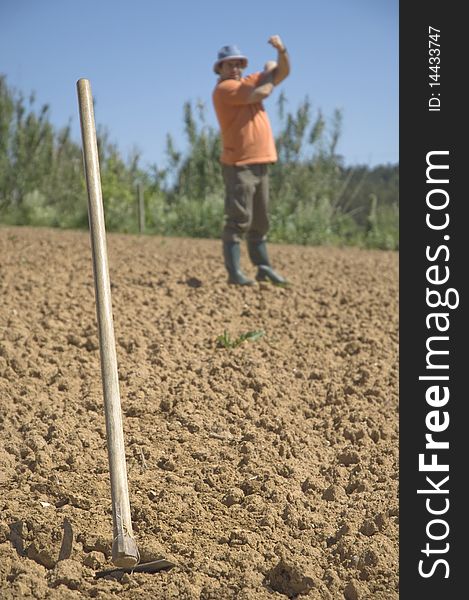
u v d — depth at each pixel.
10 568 2.51
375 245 15.17
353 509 3.08
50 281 7.32
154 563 2.54
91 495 3.09
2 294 6.57
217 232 15.52
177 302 6.64
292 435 3.83
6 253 9.32
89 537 2.70
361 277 8.52
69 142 19.34
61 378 4.40
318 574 2.58
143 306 6.39
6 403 4.01
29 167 18.55
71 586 2.45
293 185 16.39
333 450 3.72
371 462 3.55
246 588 2.42
